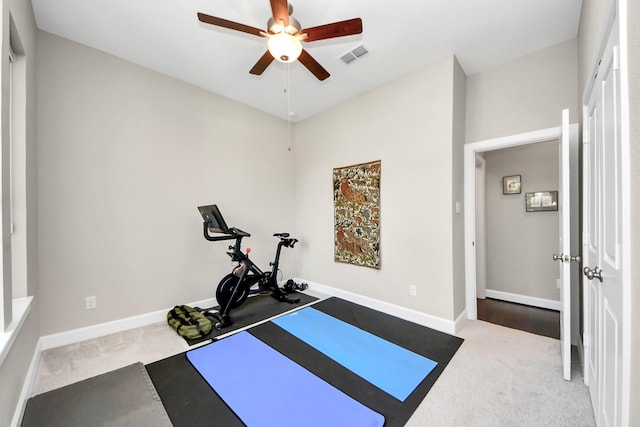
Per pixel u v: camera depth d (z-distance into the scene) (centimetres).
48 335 232
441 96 273
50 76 234
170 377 192
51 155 234
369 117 338
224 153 357
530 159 353
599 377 142
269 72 300
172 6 207
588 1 173
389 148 317
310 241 422
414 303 295
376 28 229
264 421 152
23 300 182
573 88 240
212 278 343
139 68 285
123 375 194
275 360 214
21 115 188
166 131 304
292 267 439
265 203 404
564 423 150
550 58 253
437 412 159
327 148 394
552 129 251
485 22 222
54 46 237
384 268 323
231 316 307
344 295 368
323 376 193
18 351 158
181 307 298
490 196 383
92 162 256
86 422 151
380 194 326
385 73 300
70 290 243
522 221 358
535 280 348
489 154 383
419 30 232
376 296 331
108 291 264
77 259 247
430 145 281
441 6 205
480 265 379
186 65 286
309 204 423
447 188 269
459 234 284
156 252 296
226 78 312
